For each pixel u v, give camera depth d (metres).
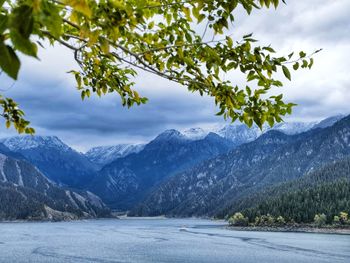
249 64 3.85
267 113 4.12
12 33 1.74
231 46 3.75
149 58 3.83
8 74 1.67
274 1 3.28
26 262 102.44
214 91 4.07
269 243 152.00
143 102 5.33
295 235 190.25
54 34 1.89
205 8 3.46
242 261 104.19
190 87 4.23
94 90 5.20
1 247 140.25
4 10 1.88
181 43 3.90
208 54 3.72
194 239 175.88
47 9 1.86
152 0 3.74
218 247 139.38
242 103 4.11
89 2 2.60
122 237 191.62
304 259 107.88
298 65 3.81
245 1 3.37
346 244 146.38
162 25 3.91
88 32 2.54
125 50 3.41
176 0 3.75
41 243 156.62
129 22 2.94
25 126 5.16
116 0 2.74
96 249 134.38
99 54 4.54
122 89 5.24
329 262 102.06
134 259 108.44
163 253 122.06
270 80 3.92
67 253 121.88
